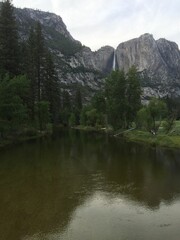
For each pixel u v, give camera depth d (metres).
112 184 25.27
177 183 25.61
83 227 16.31
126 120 78.19
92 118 111.62
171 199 21.19
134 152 43.81
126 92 78.31
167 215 18.08
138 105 77.00
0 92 48.12
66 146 50.53
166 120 63.62
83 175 28.39
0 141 50.72
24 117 53.81
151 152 43.75
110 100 79.81
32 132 66.06
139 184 25.22
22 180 26.31
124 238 14.95
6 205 19.86
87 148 48.28
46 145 51.22
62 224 16.72
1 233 15.66
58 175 28.36
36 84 83.94
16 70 64.44
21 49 74.88
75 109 150.12
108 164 34.06
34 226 16.48
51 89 95.19
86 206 19.72
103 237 15.06
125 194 22.41
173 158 38.28
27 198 21.28
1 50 62.19
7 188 23.83
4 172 29.36
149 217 17.77
